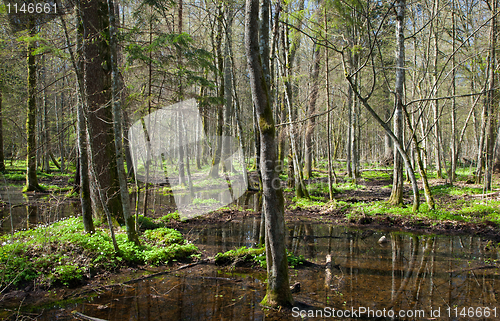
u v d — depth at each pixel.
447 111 24.31
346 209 11.58
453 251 7.06
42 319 3.97
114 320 3.94
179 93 6.95
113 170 7.88
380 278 5.39
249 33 3.58
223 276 5.53
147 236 7.12
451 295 4.70
